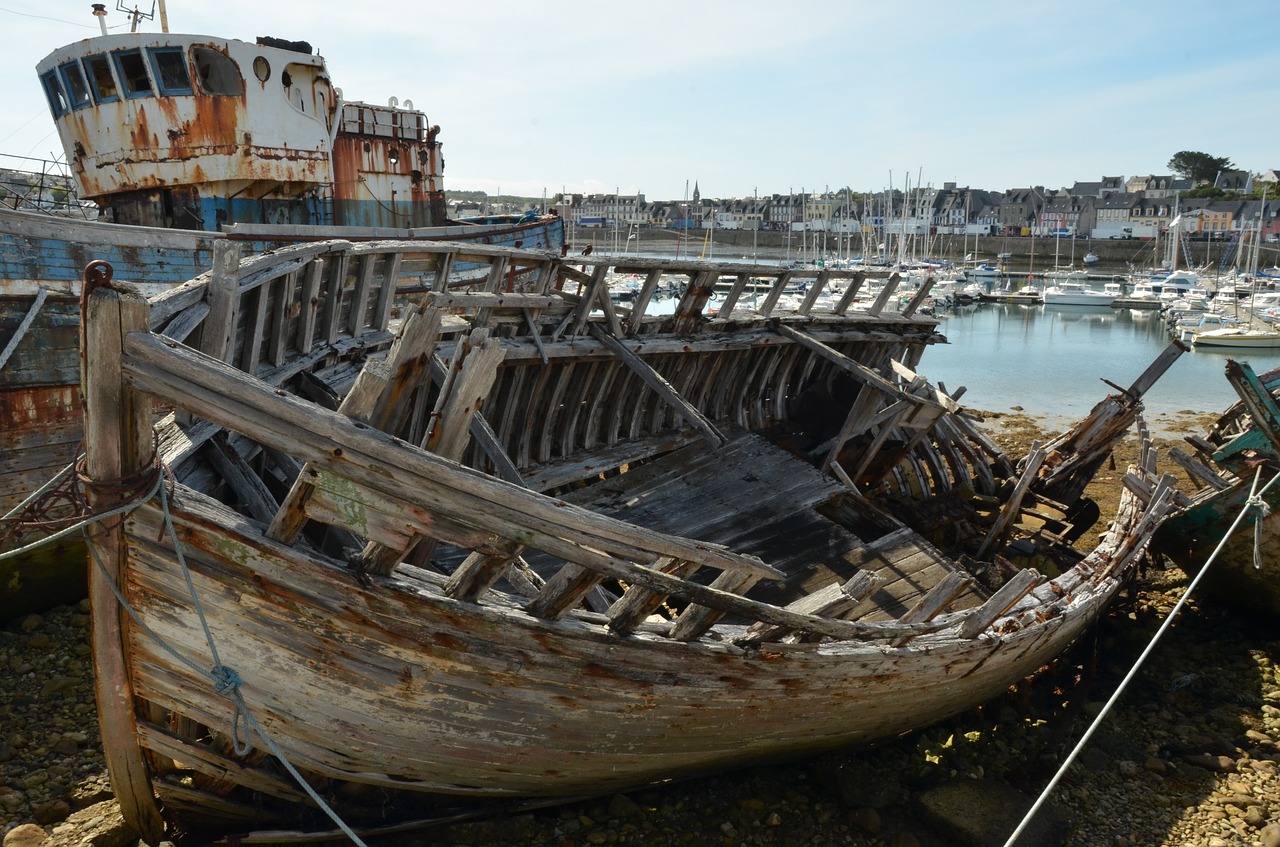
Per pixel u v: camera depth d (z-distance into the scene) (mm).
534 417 8961
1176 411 25578
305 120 12422
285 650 4094
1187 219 95562
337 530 5453
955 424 12172
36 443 8078
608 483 8430
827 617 5207
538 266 8891
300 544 4000
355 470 3639
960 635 6410
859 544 7848
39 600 8430
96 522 3709
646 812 6230
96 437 3514
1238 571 9422
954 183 125062
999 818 6203
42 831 5480
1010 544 10570
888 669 5930
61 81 11641
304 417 3520
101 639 4043
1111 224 109000
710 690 5117
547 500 3889
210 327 4996
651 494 8281
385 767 4730
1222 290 59625
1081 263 97938
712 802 6418
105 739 4391
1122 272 89125
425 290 11156
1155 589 10859
